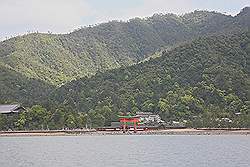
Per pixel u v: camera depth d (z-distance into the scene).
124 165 98.56
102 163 102.44
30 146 158.00
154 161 105.25
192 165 97.44
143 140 186.62
